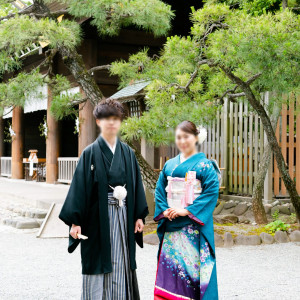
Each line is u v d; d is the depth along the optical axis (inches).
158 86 253.9
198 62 232.7
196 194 134.0
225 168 367.2
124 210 125.3
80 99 319.6
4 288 175.3
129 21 320.8
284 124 332.5
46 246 260.8
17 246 260.5
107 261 120.1
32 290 172.9
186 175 135.1
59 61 542.9
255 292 169.3
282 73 198.1
